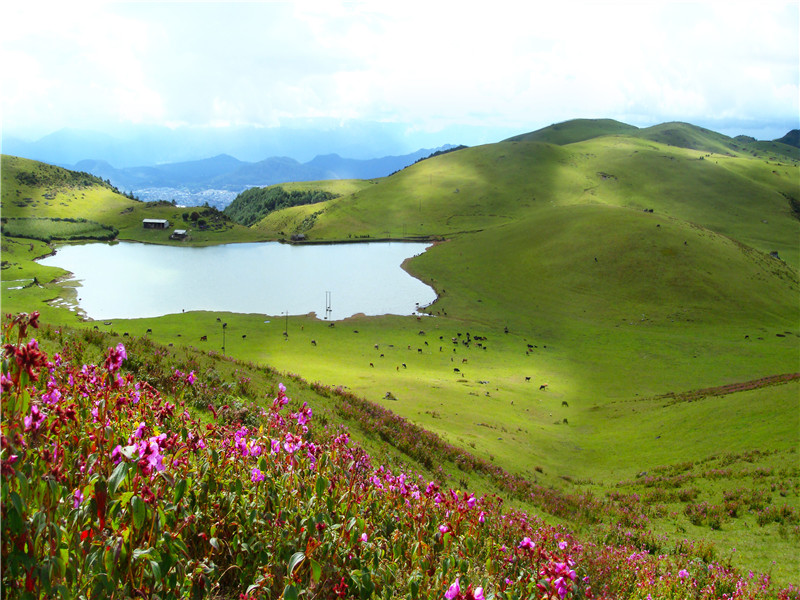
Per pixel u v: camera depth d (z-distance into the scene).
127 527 4.74
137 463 4.70
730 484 36.19
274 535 6.29
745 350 120.62
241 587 6.01
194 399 16.42
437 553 7.93
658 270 173.88
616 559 17.27
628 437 55.56
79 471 5.21
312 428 20.30
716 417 53.62
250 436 8.41
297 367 86.81
